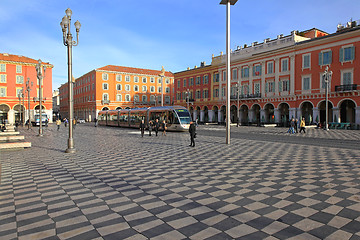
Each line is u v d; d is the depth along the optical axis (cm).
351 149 1267
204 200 527
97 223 425
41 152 1249
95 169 847
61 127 4028
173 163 938
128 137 2123
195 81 5869
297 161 946
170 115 2812
